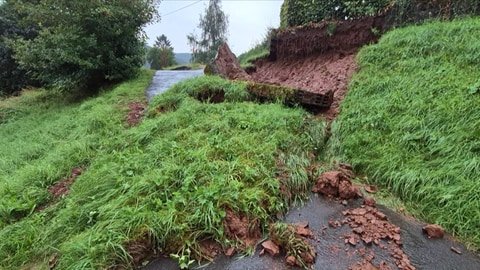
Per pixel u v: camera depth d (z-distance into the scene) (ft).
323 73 23.18
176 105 19.89
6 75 39.81
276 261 8.67
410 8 21.89
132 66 34.12
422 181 11.04
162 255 8.95
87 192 11.55
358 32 24.26
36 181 13.70
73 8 29.63
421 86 14.96
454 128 12.04
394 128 13.64
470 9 19.06
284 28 30.60
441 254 8.87
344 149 14.01
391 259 8.66
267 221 10.11
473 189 9.95
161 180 10.78
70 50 29.12
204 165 11.68
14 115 30.58
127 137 16.22
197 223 9.37
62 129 21.06
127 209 9.61
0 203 12.20
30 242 10.19
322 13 27.76
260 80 28.30
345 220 10.38
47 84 33.96
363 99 16.42
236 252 9.05
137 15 33.50
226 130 14.90
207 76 22.95
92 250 8.52
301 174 12.44
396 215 10.61
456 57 15.74
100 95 29.30
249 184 11.23
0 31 39.29
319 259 8.73
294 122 15.76
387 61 18.31
